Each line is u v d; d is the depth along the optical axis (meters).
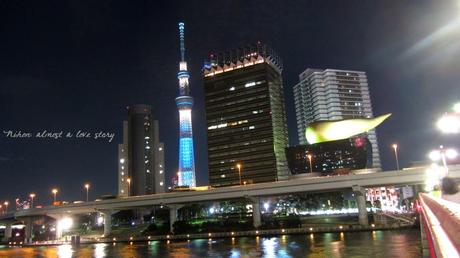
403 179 121.94
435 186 66.06
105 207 170.50
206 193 152.25
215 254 88.94
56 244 154.38
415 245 80.44
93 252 112.31
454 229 8.72
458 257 7.76
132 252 105.44
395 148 142.75
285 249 88.75
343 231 121.94
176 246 115.44
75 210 177.12
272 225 144.88
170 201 157.88
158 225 174.75
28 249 138.75
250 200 148.12
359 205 130.38
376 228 119.31
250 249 93.50
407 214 190.75
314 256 75.12
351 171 167.12
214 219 179.62
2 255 116.69
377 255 70.69
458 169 112.12
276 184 140.25
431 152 46.19
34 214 188.25
